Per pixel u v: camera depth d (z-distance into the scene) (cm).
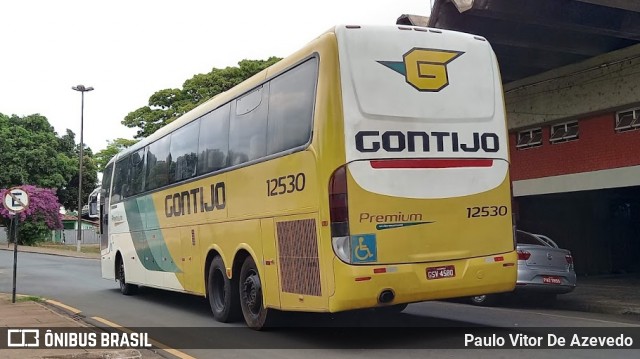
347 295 711
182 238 1174
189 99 3516
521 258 1146
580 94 1516
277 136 845
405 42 773
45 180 4884
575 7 1238
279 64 864
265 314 906
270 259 852
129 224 1510
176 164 1213
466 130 788
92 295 1571
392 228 734
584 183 1542
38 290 1708
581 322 995
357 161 725
